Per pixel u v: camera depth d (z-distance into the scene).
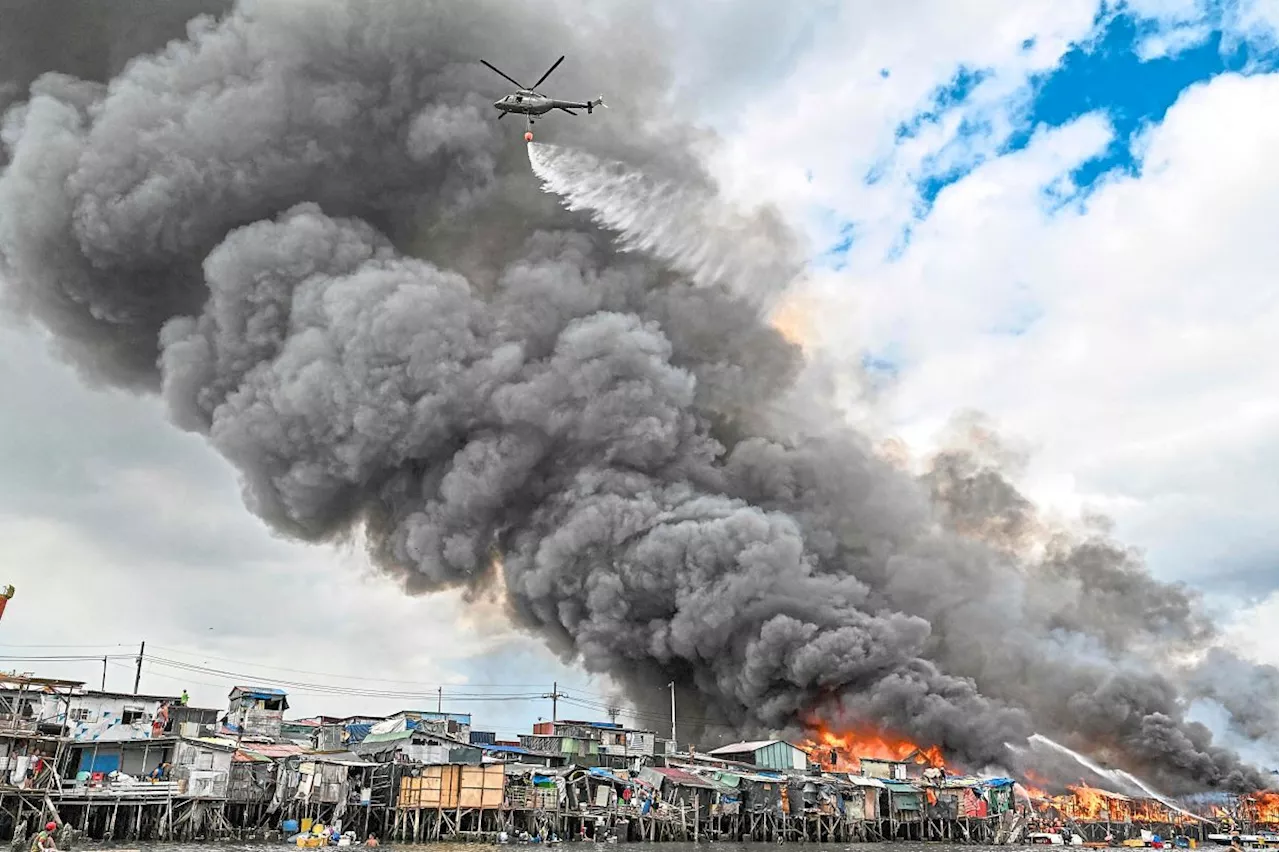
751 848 54.56
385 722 63.94
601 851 48.38
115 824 46.06
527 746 66.38
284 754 52.28
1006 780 69.06
